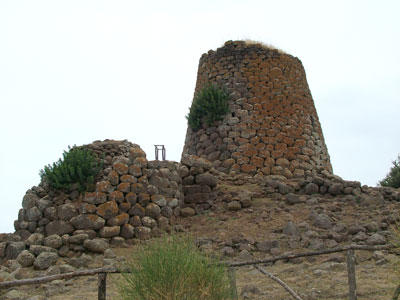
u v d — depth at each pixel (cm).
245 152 1465
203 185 1157
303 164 1482
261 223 975
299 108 1595
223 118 1544
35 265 779
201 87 1709
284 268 705
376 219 942
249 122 1511
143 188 999
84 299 586
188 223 1051
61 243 868
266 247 830
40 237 880
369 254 732
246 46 1648
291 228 888
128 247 895
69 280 716
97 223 901
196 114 1598
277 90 1577
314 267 675
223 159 1484
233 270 423
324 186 1188
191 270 387
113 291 578
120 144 1280
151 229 965
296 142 1513
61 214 912
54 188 996
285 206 1099
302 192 1209
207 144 1539
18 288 685
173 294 372
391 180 1577
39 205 934
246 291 555
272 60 1622
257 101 1547
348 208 1060
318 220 934
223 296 397
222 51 1680
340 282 566
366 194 1161
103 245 866
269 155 1465
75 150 1071
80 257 810
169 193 1064
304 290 549
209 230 978
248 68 1605
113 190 958
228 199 1149
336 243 815
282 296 528
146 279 381
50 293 645
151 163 1047
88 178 974
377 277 576
